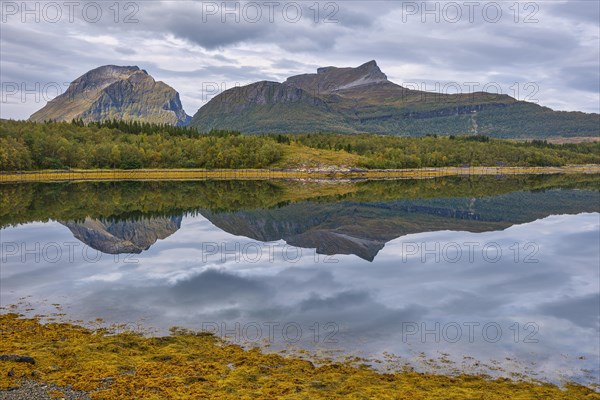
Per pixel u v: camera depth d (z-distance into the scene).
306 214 92.00
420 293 36.03
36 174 176.50
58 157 191.12
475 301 34.06
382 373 21.34
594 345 25.61
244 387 18.94
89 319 28.11
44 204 97.75
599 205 107.19
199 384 19.02
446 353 24.12
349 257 50.59
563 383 20.91
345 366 21.98
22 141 184.00
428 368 22.17
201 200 115.94
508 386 20.36
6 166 172.38
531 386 20.42
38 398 17.08
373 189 155.25
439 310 31.69
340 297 34.47
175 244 57.50
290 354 23.34
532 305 33.22
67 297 32.66
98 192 128.25
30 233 62.81
